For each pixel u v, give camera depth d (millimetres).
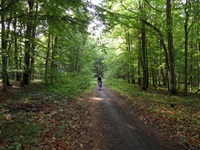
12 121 7539
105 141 6949
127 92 22078
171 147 6441
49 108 10656
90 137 7281
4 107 10000
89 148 6352
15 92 15867
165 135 7516
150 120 9633
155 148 6387
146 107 12648
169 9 17922
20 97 13445
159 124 8891
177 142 6812
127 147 6465
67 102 13117
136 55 29547
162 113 10883
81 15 10070
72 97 15398
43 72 16828
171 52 19000
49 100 12562
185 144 6629
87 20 9422
